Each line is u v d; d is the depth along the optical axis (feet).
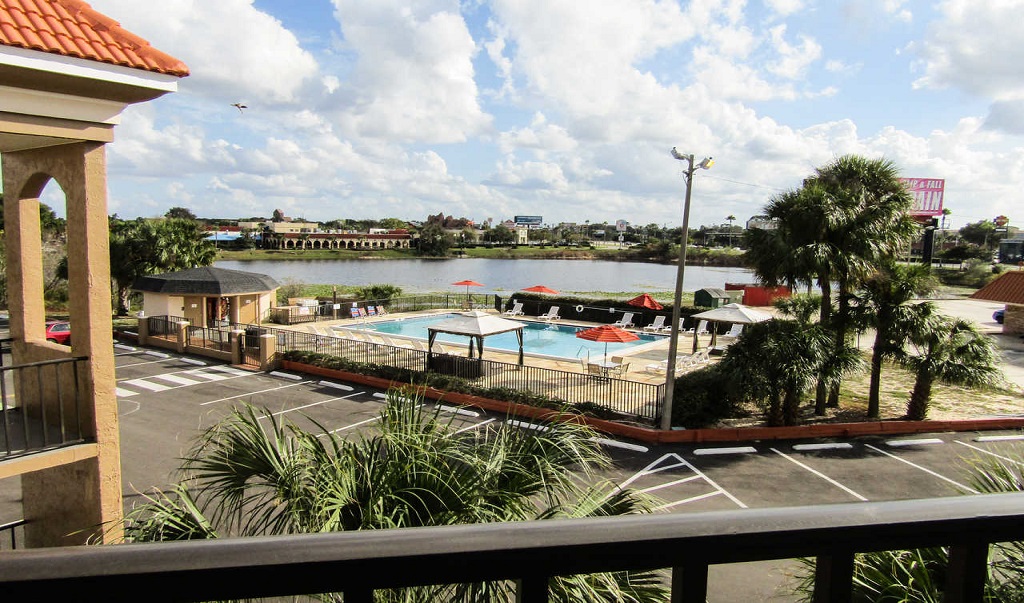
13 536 26.86
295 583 2.82
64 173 23.43
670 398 52.08
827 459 48.16
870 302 56.03
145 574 2.67
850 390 70.03
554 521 3.14
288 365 76.69
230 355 81.00
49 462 22.50
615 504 17.03
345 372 71.82
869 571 14.80
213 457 16.84
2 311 109.19
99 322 23.48
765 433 52.95
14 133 20.81
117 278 114.83
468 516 15.48
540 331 116.47
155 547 2.77
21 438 24.06
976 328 55.42
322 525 14.52
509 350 93.76
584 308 123.85
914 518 3.35
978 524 3.45
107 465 23.97
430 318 130.11
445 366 70.38
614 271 390.83
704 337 104.88
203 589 2.75
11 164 25.68
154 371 75.36
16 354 27.20
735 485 42.91
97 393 23.57
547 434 18.35
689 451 49.83
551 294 153.07
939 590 13.46
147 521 15.40
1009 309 110.52
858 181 54.85
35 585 2.60
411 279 279.08
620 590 13.97
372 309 128.67
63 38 21.12
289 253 472.85
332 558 2.83
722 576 30.27
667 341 104.12
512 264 470.39
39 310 27.50
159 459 45.14
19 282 27.02
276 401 62.08
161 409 58.49
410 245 583.58
